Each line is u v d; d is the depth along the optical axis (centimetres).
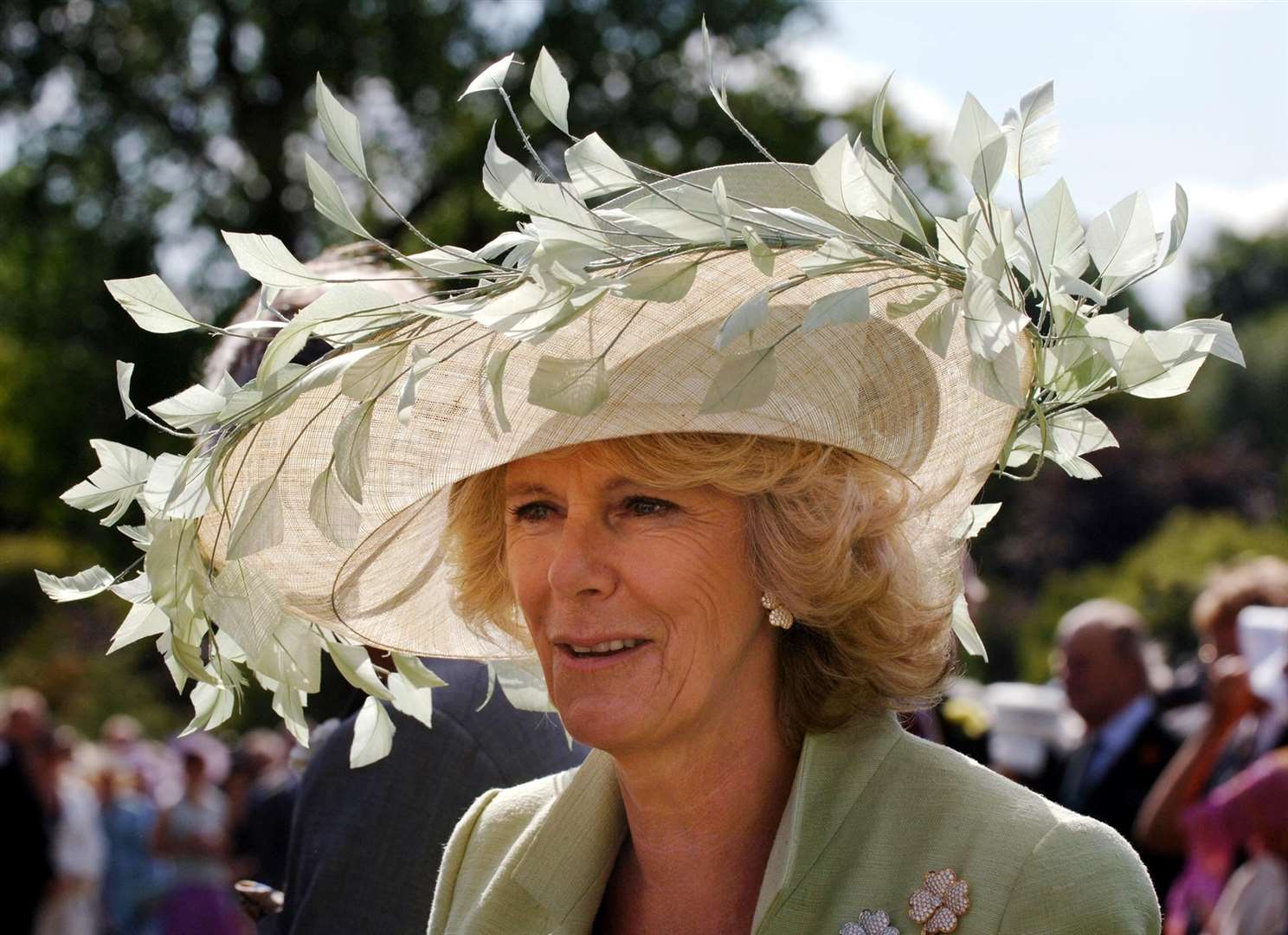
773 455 172
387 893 216
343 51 2058
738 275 167
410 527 212
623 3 2075
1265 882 424
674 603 174
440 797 220
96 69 2089
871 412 175
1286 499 4453
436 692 229
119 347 2038
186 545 179
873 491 178
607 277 153
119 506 173
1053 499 4425
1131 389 161
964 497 188
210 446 178
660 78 2097
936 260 158
